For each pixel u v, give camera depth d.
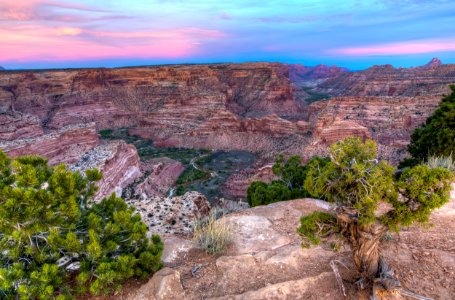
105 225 9.12
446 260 8.34
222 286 8.40
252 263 9.05
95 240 7.70
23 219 7.37
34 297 7.11
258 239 10.66
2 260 7.88
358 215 6.98
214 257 9.73
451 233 9.80
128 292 8.39
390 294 7.18
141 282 8.79
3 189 7.39
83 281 7.59
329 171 7.14
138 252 8.98
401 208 6.74
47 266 7.27
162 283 8.33
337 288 7.77
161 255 9.23
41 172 8.70
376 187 6.55
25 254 8.03
